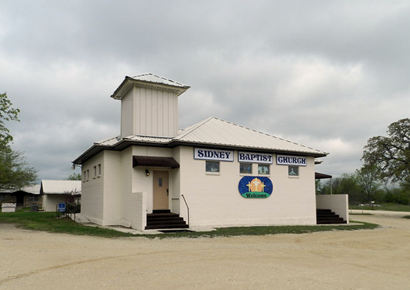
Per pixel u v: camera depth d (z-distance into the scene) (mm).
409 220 30125
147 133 20766
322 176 26641
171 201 19609
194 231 16531
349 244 13898
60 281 7094
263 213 21438
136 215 17594
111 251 10664
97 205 21391
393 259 10930
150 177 19281
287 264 9438
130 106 21188
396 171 38062
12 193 57625
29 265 8422
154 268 8430
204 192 19516
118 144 19562
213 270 8367
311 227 19969
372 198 73562
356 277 8180
